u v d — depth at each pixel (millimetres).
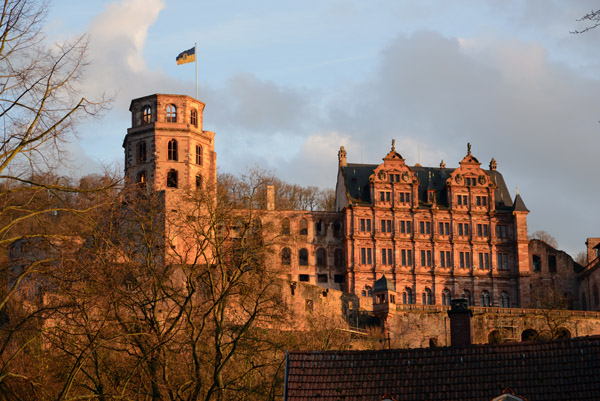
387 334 120562
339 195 150625
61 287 43719
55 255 41750
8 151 34281
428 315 123000
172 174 125812
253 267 65375
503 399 44250
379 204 144500
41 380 44906
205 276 65250
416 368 46969
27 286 43188
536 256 146875
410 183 146000
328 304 119625
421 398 45281
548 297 139375
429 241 144750
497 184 151875
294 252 142250
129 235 59031
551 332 117188
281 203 159750
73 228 43844
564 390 43688
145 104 128375
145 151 126750
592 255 152375
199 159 128750
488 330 125062
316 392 46219
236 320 74438
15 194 36688
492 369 45938
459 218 146625
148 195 62938
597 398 42812
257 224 68250
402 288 142375
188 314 55281
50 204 36875
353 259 141750
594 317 126500
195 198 69188
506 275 145625
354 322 122875
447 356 47375
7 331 39094
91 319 46406
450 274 144250
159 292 62969
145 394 52562
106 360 53625
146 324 52031
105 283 45781
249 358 61469
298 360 48000
